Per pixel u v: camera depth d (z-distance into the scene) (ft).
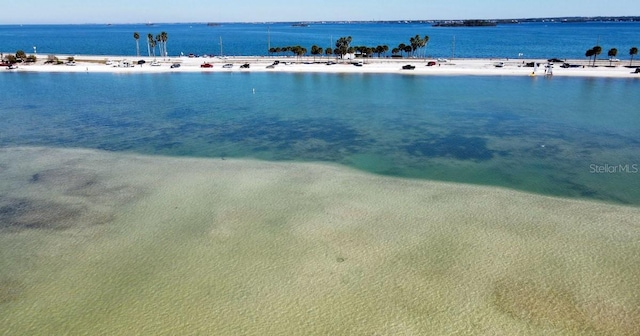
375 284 73.20
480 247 83.41
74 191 112.27
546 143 153.69
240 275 76.02
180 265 79.15
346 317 66.03
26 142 157.79
